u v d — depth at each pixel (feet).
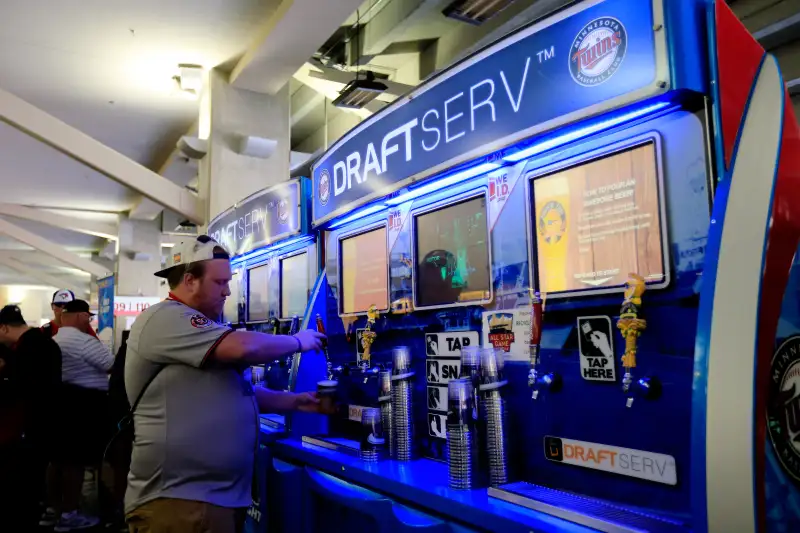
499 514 4.34
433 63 24.70
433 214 6.53
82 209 40.37
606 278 4.57
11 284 83.30
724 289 3.46
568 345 4.77
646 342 4.20
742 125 3.78
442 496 4.86
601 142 4.65
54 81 20.98
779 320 3.60
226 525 6.08
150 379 6.23
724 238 3.57
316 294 8.44
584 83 4.34
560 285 4.92
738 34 4.23
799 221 3.76
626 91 4.05
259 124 20.89
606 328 4.50
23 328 15.53
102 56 19.15
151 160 30.30
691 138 4.05
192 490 6.00
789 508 3.60
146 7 16.26
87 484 15.14
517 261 5.35
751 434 3.15
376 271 7.44
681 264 4.06
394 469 5.90
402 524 4.99
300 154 32.07
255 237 10.64
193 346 6.08
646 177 4.34
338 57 26.68
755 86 3.85
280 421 9.26
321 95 28.63
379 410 6.61
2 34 17.63
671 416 4.02
